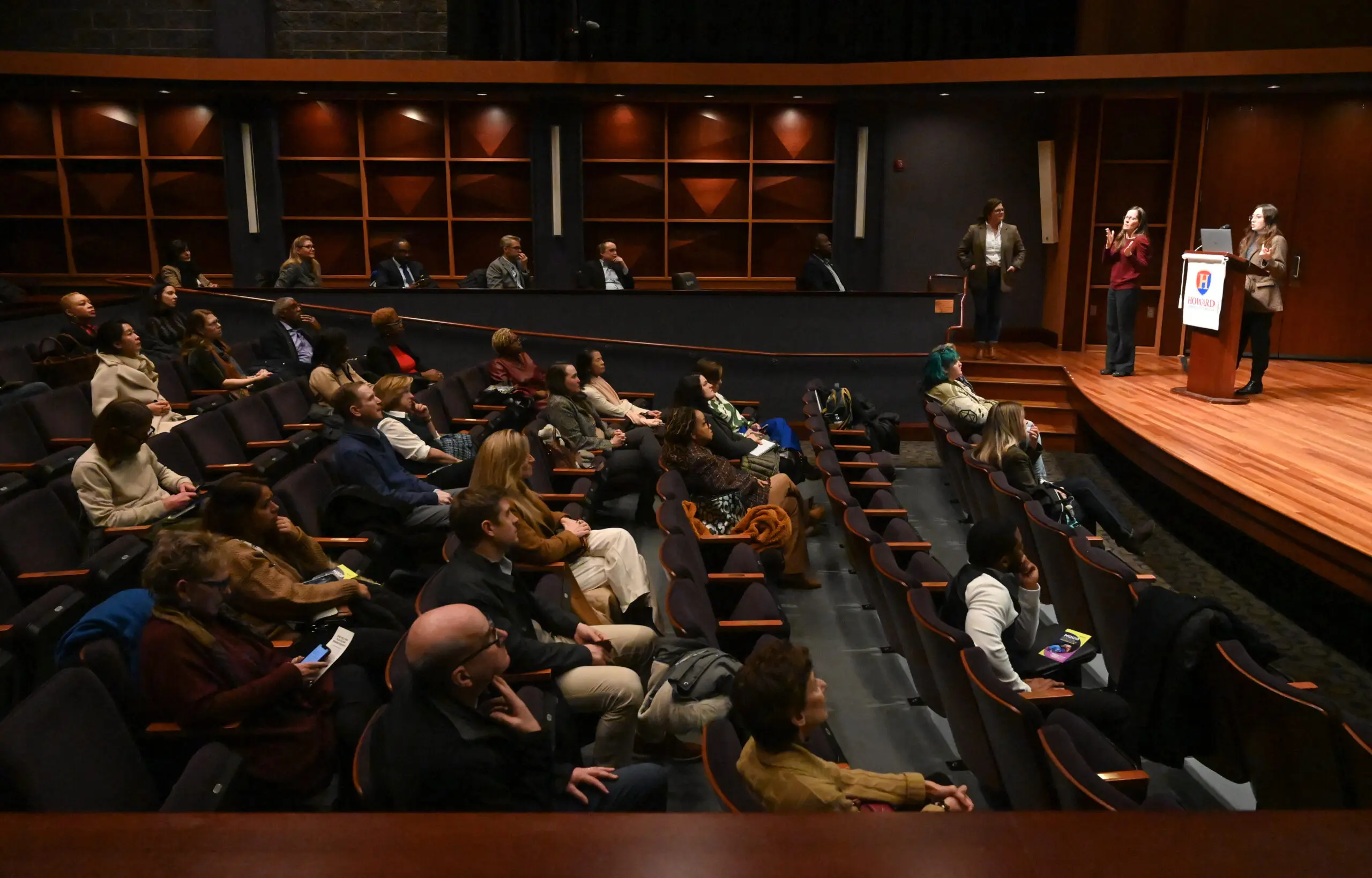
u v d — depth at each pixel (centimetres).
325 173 1037
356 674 307
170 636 263
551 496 483
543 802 233
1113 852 70
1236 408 742
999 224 921
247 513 336
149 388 555
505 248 902
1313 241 955
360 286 1034
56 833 72
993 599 323
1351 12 972
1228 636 297
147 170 1026
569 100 998
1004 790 306
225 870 68
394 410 538
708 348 866
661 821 73
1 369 614
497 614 304
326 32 1037
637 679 308
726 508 508
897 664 446
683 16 1067
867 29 1067
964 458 579
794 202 1068
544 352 861
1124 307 864
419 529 446
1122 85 913
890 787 229
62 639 279
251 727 266
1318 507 494
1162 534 646
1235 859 69
